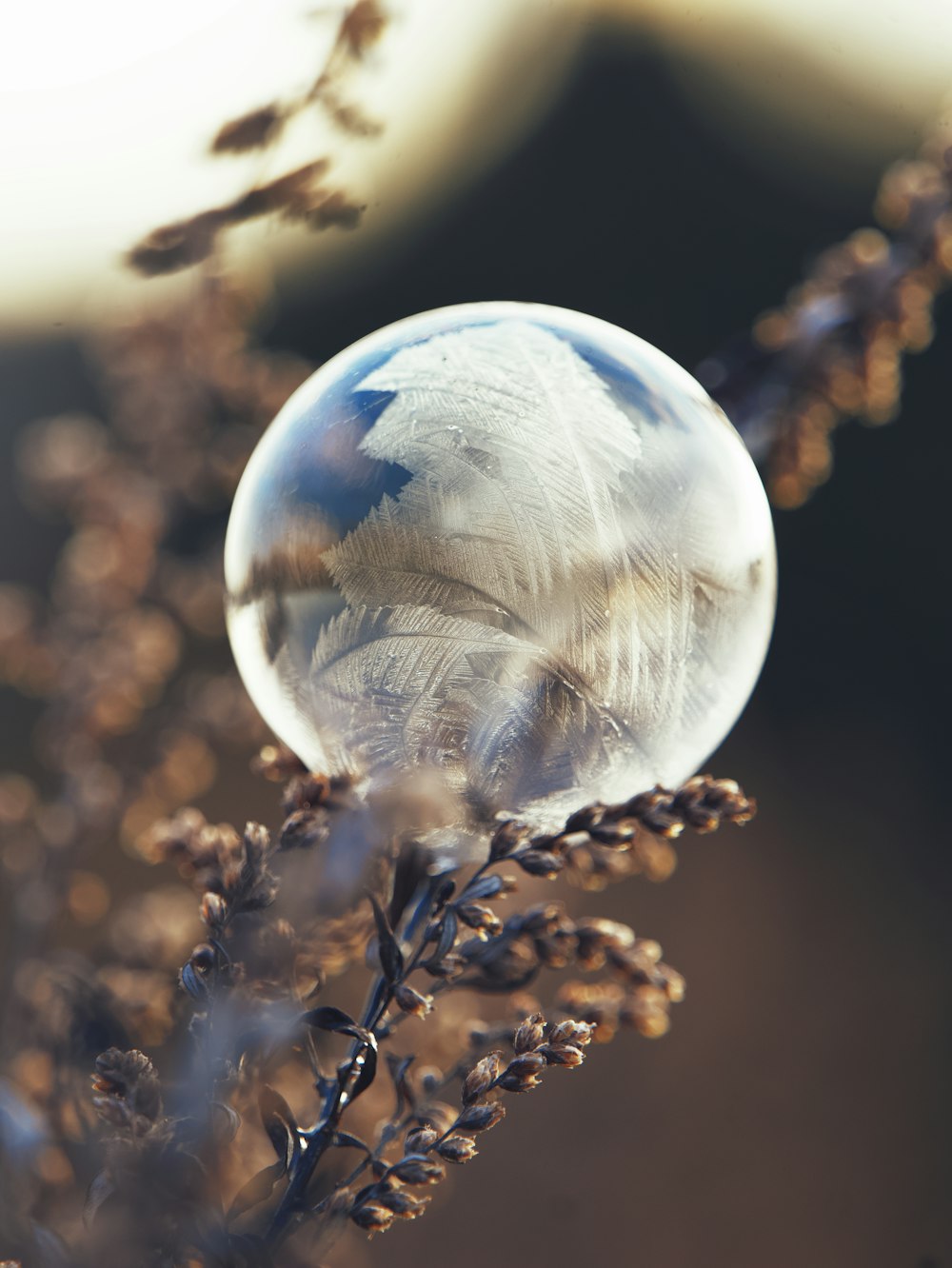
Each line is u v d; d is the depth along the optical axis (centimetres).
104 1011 27
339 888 24
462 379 24
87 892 31
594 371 24
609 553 24
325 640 24
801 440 29
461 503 24
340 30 27
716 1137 52
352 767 24
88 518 34
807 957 64
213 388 34
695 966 63
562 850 24
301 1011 24
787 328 30
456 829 24
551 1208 47
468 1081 23
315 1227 23
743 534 25
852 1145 54
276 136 27
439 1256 46
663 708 24
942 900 70
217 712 32
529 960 24
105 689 32
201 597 34
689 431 25
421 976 27
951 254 29
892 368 29
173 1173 23
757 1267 47
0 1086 27
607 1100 53
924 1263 42
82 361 67
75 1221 26
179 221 27
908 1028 60
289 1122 23
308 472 24
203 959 23
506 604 24
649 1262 47
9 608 33
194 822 25
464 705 24
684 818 24
